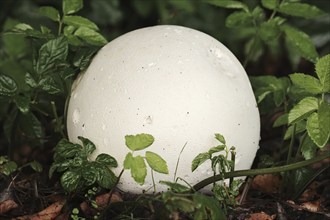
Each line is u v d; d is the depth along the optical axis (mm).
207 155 3486
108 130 3605
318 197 4137
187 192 3307
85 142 3666
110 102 3613
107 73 3707
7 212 3826
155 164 3305
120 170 3654
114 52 3791
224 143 3518
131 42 3795
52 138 4512
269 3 4582
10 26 5273
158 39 3750
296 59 6367
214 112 3568
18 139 4746
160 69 3582
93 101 3691
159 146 3520
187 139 3529
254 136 3834
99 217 3549
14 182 4062
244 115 3721
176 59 3621
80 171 3611
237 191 3676
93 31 4281
